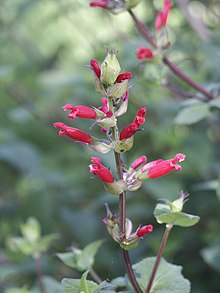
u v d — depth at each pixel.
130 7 0.53
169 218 0.38
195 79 0.78
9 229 0.87
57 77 0.90
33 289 0.56
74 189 0.89
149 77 0.60
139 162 0.38
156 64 0.58
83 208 0.89
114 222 0.37
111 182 0.36
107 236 0.83
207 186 0.64
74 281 0.37
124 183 0.36
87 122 0.88
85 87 0.85
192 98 0.58
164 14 0.55
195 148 0.78
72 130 0.36
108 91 0.35
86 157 0.83
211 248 0.63
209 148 0.78
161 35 0.55
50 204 0.85
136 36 0.90
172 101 0.81
